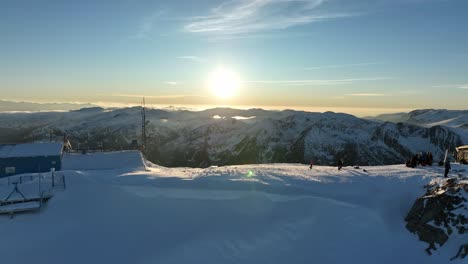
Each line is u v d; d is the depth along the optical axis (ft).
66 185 105.19
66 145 220.02
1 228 85.25
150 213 91.20
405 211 87.71
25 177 113.50
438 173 107.14
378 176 109.19
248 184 102.01
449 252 69.72
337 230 80.79
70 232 84.38
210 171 128.26
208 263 73.97
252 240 80.18
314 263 72.79
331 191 96.37
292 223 84.79
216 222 86.63
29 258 76.23
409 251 73.46
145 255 77.25
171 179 107.55
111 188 102.12
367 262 71.97
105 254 78.02
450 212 75.87
